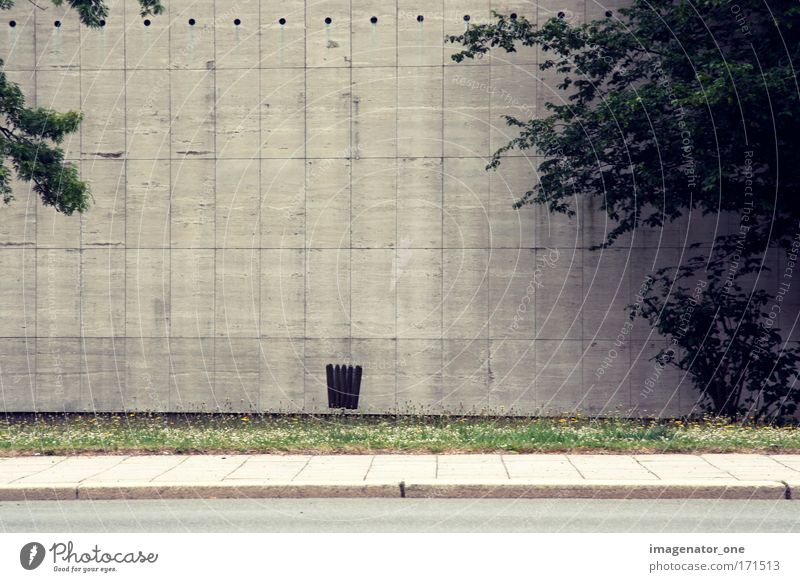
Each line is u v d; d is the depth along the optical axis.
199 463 11.34
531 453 12.00
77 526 8.61
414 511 9.18
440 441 12.59
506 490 9.80
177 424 16.64
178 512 9.21
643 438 12.84
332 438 13.04
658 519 8.77
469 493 9.83
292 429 14.92
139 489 9.88
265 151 18.14
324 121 18.08
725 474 10.32
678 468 10.74
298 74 18.12
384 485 9.88
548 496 9.77
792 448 12.05
